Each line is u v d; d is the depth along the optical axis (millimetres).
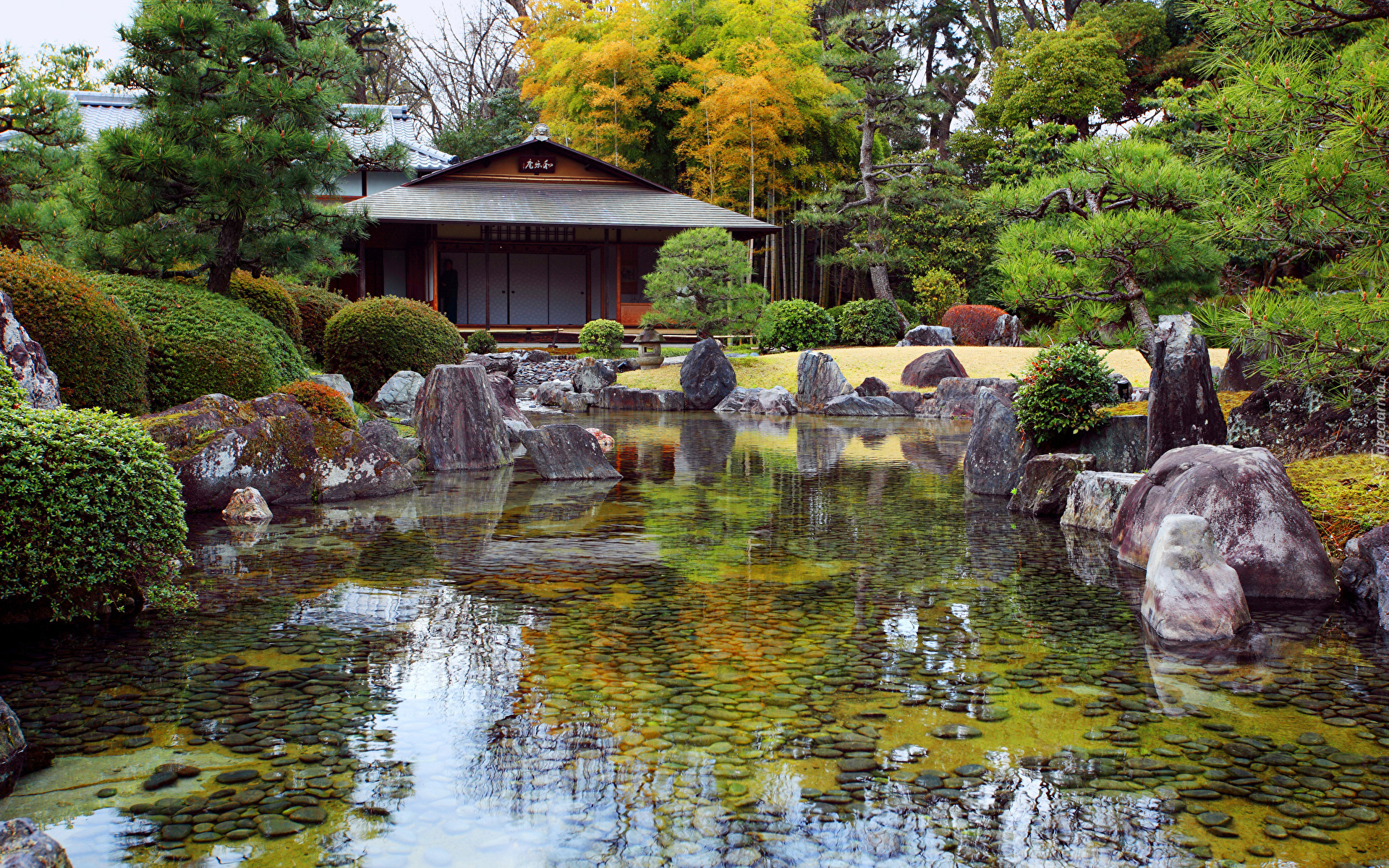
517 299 32750
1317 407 8664
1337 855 2789
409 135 35188
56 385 7270
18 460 4715
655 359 24922
